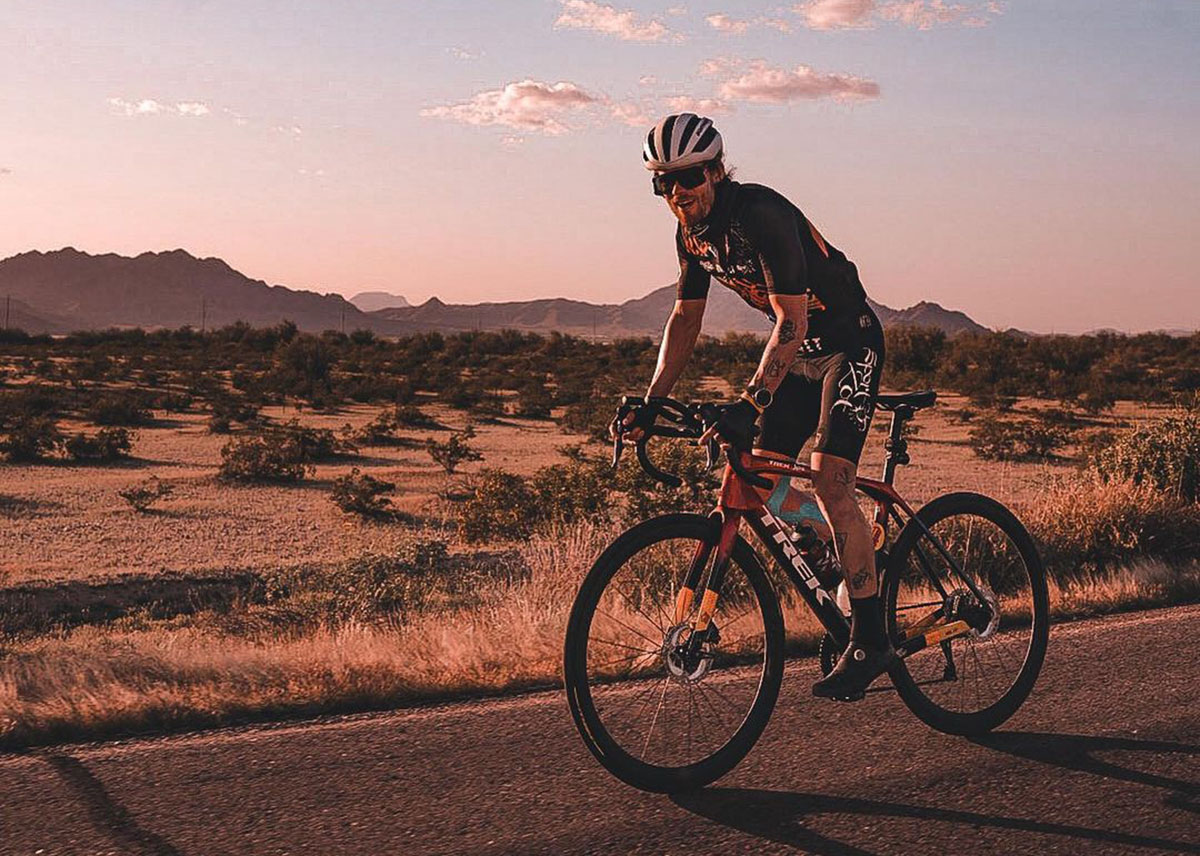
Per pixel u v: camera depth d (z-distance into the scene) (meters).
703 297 3.45
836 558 3.48
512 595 6.80
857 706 3.78
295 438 46.31
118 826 2.66
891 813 2.89
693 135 3.04
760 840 2.71
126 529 28.53
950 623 3.68
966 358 100.06
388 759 3.17
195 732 3.41
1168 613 5.39
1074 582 6.37
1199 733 3.54
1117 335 135.75
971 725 3.58
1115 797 3.01
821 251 3.31
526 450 48.75
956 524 4.02
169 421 60.44
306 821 2.73
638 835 2.72
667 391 3.51
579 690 2.99
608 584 3.13
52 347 146.25
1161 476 9.82
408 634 5.01
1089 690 4.01
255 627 12.09
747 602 3.35
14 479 38.12
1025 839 2.74
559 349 142.75
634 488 15.05
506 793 2.95
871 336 3.41
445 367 110.94
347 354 133.75
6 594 18.95
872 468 37.31
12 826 2.65
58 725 3.34
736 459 3.16
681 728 3.24
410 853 2.58
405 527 29.33
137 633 13.37
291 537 27.66
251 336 150.88
